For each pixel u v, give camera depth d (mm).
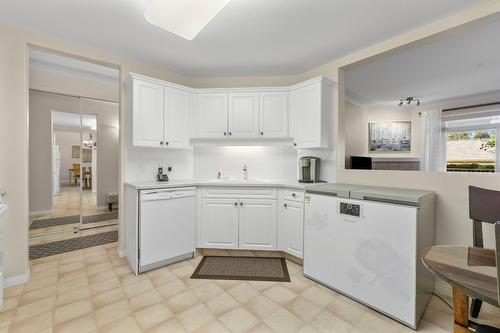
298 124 2775
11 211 2033
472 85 3986
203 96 2953
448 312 1718
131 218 2402
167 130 2717
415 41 2107
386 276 1672
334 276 1976
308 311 1725
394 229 1638
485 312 1690
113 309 1727
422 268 1658
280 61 2754
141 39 2283
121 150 2666
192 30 1835
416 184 2049
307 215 2188
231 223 2650
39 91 3326
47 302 1798
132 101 2475
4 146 2008
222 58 2686
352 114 4848
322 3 1761
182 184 2543
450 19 1898
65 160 3676
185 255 2602
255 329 1539
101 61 2531
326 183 2652
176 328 1541
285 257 2662
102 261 2529
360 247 1808
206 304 1800
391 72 3402
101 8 1823
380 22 1991
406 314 1575
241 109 2918
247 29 2107
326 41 2307
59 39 2270
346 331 1528
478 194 1504
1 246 1673
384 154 5250
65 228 3643
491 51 2744
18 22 1996
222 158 3260
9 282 2010
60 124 3605
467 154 4730
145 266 2291
